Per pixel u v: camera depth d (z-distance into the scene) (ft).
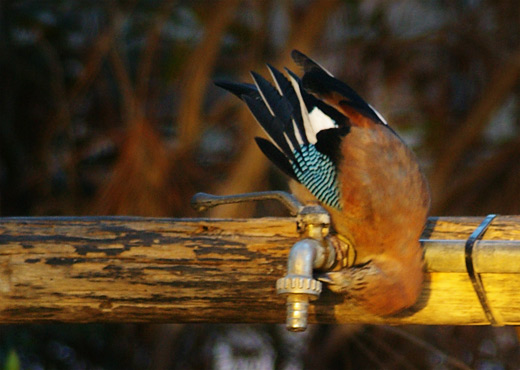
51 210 36.47
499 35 38.81
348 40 38.58
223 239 15.70
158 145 34.14
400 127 38.55
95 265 15.76
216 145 36.78
